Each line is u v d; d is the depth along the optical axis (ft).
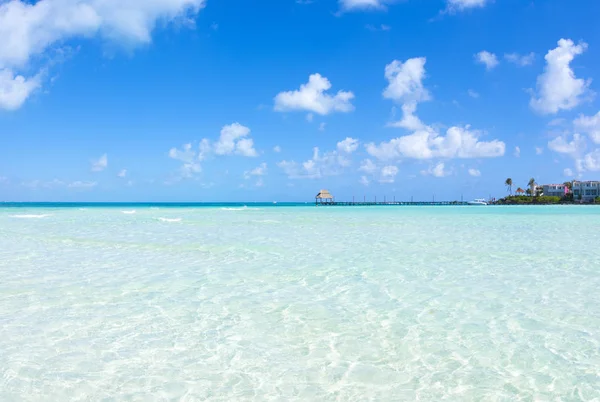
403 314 22.76
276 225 85.46
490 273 33.50
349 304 24.68
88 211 164.86
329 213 156.97
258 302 25.05
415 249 47.11
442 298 25.98
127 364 16.35
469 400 13.79
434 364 16.52
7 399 13.58
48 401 13.55
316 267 36.09
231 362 16.63
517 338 19.16
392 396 14.07
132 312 22.97
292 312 23.11
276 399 13.84
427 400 13.80
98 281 30.42
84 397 13.83
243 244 51.67
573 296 26.32
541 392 14.30
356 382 15.06
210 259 40.19
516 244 51.34
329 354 17.46
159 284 29.60
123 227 78.33
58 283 29.76
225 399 13.82
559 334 19.62
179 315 22.48
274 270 34.81
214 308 23.82
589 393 14.20
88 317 21.99
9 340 18.67
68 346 18.06
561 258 40.47
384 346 18.31
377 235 63.26
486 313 22.91
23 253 43.75
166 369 15.96
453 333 19.85
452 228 77.00
